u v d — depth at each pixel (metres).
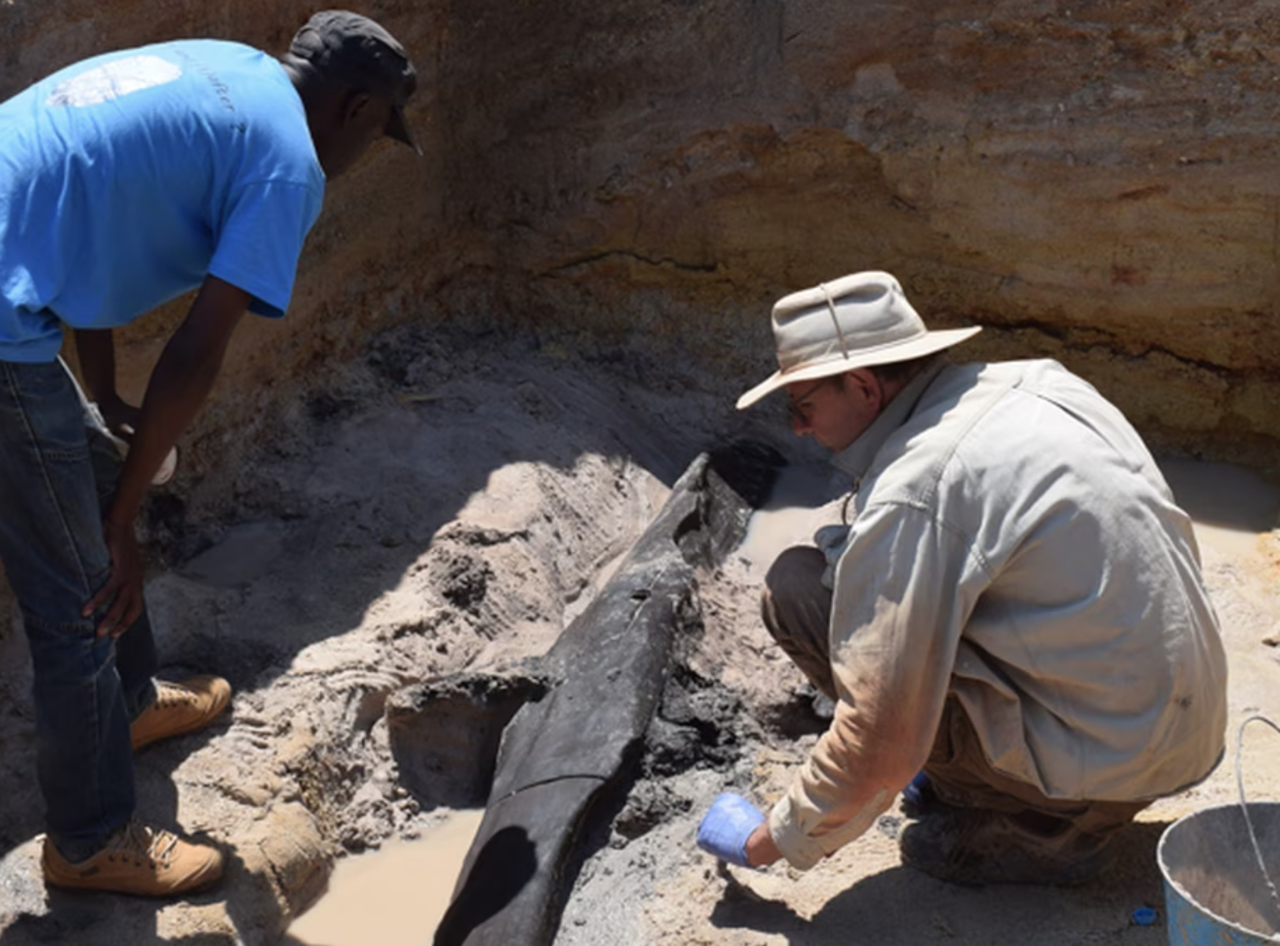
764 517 5.08
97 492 3.17
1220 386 5.36
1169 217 5.22
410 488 4.68
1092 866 3.03
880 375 2.80
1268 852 2.78
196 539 4.39
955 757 2.93
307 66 2.89
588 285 5.86
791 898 3.11
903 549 2.62
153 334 4.26
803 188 5.62
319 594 4.16
